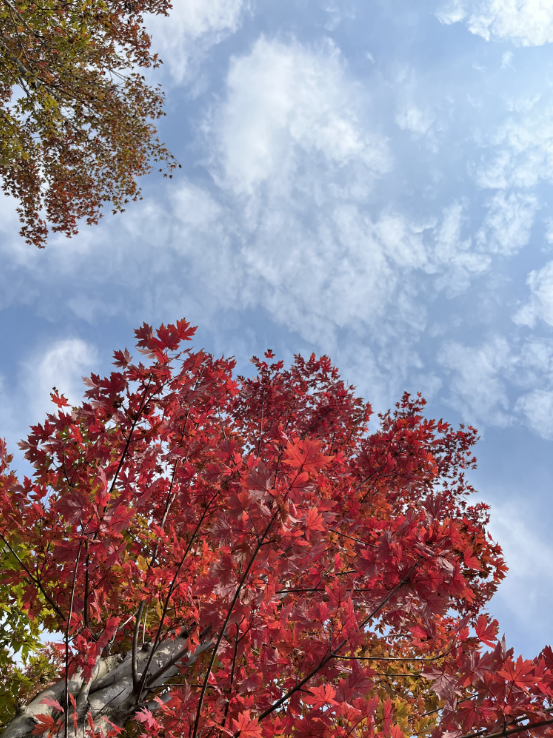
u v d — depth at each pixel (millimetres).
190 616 3371
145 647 4055
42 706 3246
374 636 5168
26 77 8594
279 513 2125
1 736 2998
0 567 3852
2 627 4398
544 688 2094
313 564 3408
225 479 3398
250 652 2926
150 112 10500
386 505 5531
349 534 4203
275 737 2568
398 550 2516
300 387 8594
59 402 3158
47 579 2934
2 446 2949
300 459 2150
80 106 9711
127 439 3113
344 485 5203
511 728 2104
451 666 2504
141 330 3174
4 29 8070
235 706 2609
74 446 3057
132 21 9391
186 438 3898
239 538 2299
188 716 2549
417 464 5898
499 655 2275
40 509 2953
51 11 7875
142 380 3094
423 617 2482
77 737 3070
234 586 2369
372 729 2244
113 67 9758
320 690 2211
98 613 3016
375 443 6129
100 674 3746
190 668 3957
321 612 2590
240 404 8469
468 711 2271
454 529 2484
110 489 3039
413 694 4910
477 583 4207
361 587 3531
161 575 3289
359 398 8281
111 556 2750
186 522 3672
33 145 10047
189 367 3281
